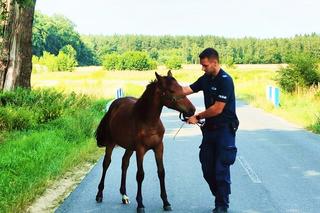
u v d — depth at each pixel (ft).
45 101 58.08
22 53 64.54
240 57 606.14
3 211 21.04
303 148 40.27
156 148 21.58
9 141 39.29
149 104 20.83
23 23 64.13
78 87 101.96
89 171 30.96
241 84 173.37
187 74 294.05
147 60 400.06
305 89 97.45
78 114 54.19
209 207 22.52
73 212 21.79
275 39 600.39
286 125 58.65
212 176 21.52
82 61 529.86
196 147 41.50
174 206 22.74
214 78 20.59
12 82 63.62
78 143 40.86
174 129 55.47
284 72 103.19
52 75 277.85
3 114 46.37
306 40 571.69
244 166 32.48
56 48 477.36
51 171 29.14
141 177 21.47
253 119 66.28
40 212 22.07
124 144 22.65
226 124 20.80
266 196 24.53
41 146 35.55
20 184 25.53
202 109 83.92
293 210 21.93
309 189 25.95
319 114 59.98
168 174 30.17
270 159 35.14
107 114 24.75
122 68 395.34
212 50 20.49
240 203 23.20
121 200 23.95
